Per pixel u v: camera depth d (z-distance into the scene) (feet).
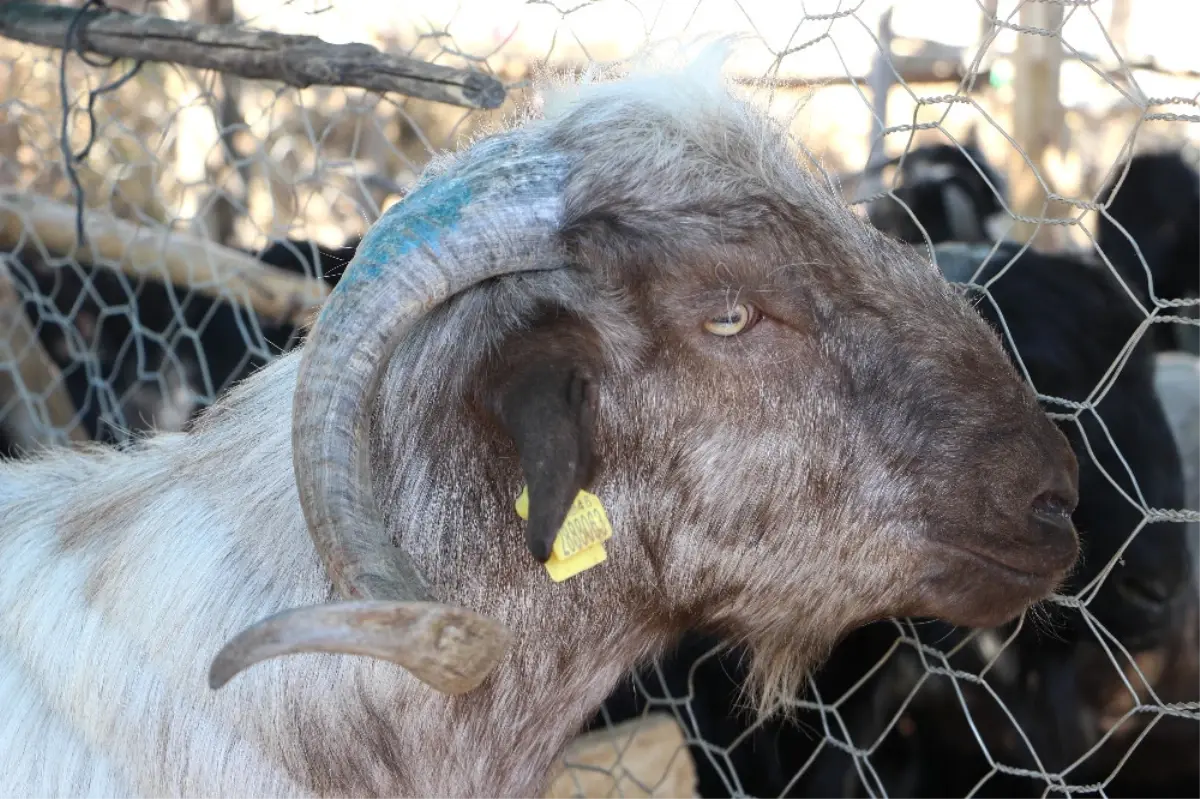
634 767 3.20
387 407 2.38
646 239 2.27
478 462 2.36
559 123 2.37
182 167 6.50
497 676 2.42
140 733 2.40
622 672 2.55
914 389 2.29
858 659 3.42
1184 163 4.26
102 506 2.56
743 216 2.28
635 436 2.34
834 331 2.29
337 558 2.09
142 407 4.85
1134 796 3.42
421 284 2.18
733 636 2.56
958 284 2.75
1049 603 3.03
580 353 2.23
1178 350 4.45
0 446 4.53
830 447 2.31
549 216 2.29
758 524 2.36
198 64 3.25
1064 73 8.43
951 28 11.17
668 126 2.33
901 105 9.62
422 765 2.42
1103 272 3.30
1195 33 10.37
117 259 3.97
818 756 3.51
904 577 2.36
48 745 2.45
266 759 2.39
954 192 3.92
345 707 2.37
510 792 2.52
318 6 4.00
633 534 2.39
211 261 3.81
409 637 1.89
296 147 8.21
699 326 2.29
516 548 2.38
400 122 8.96
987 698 3.34
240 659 1.82
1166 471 3.15
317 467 2.11
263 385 2.52
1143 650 3.23
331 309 2.16
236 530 2.43
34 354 4.52
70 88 5.87
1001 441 2.28
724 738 3.63
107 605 2.46
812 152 2.51
